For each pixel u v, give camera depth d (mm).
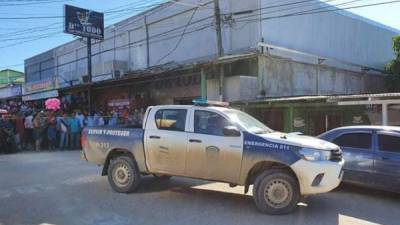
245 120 8336
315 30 23266
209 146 8023
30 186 9992
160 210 7699
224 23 21406
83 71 32625
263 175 7512
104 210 7707
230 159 7828
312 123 16562
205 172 8125
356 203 8469
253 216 7316
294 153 7348
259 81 19125
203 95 19078
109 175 9273
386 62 29062
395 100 13633
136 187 9094
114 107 26922
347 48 25594
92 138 9633
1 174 11797
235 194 9000
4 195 9031
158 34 26359
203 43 23203
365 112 15711
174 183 10070
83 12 28203
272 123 17281
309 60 22062
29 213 7535
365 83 25719
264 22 20391
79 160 14711
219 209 7773
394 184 8719
